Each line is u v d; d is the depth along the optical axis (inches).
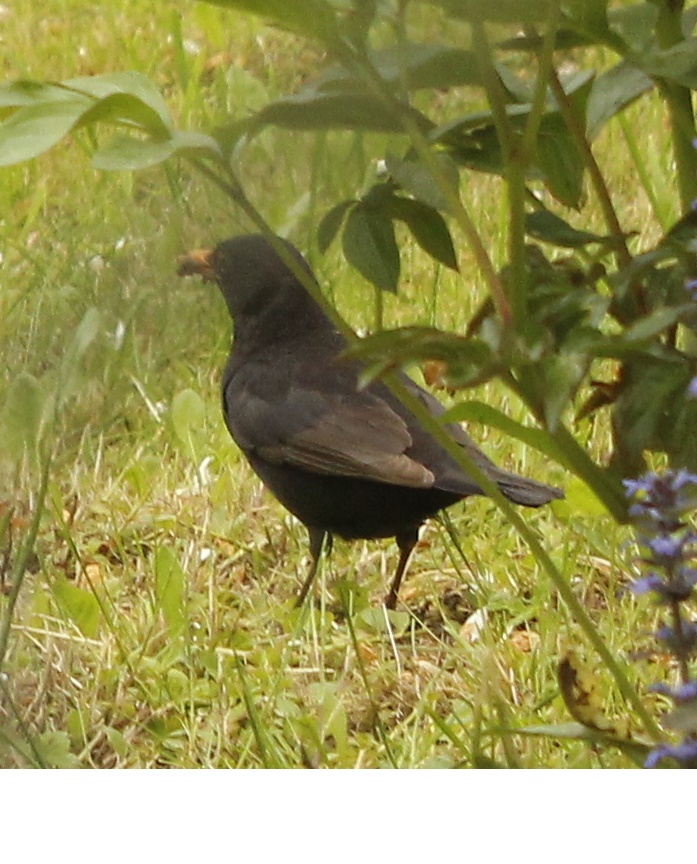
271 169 229.8
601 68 316.5
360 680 272.4
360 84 167.0
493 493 182.5
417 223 206.2
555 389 159.8
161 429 348.8
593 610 288.0
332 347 313.3
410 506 291.4
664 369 182.5
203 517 327.6
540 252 198.5
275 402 303.9
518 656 270.2
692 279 188.1
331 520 300.4
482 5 164.1
